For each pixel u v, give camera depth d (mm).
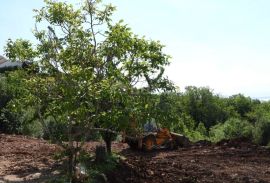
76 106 9172
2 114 20609
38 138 19219
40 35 9789
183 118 9906
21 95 10203
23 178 10281
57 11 9555
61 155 10023
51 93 9828
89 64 9555
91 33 9633
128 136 10695
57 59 9656
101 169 10344
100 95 9039
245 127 41844
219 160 15484
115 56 9492
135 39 9500
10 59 9953
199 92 63719
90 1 9711
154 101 9578
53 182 9664
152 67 9570
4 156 13453
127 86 9148
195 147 18688
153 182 10703
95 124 10570
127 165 11258
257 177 12523
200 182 11383
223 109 64312
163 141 17594
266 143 34344
